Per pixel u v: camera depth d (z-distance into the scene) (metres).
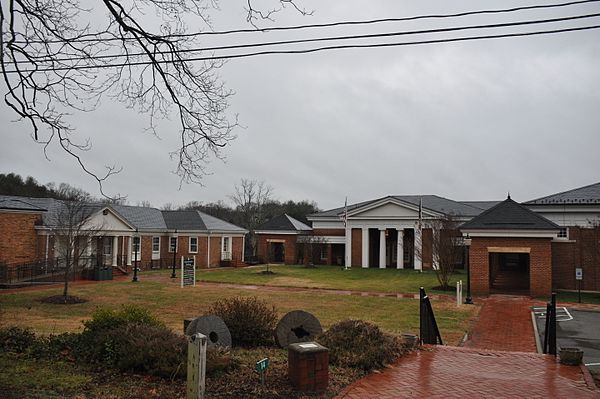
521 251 26.47
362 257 48.34
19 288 26.47
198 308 20.25
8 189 55.50
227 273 39.41
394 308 21.20
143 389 6.73
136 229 39.34
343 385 7.54
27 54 8.14
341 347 9.18
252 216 71.69
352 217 48.78
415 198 53.69
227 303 11.32
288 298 24.22
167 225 45.31
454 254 30.94
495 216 27.48
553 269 30.02
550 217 30.36
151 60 8.66
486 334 15.93
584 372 8.83
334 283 32.72
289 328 10.28
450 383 7.93
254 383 7.17
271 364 8.42
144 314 9.90
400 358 9.71
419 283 33.12
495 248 26.98
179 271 39.62
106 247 38.00
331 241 51.91
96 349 8.04
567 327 17.38
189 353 6.30
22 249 31.78
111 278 32.25
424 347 10.85
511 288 30.36
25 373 7.22
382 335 10.16
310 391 6.99
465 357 9.98
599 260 28.80
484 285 27.09
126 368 7.60
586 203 29.45
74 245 24.81
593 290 29.00
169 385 6.97
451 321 18.28
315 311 19.97
